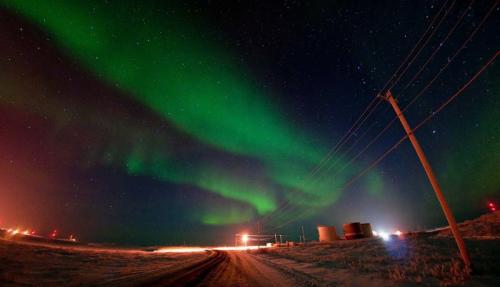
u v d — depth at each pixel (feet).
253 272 51.83
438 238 70.08
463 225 92.63
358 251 74.23
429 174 35.01
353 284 34.40
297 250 123.03
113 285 33.83
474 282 26.78
